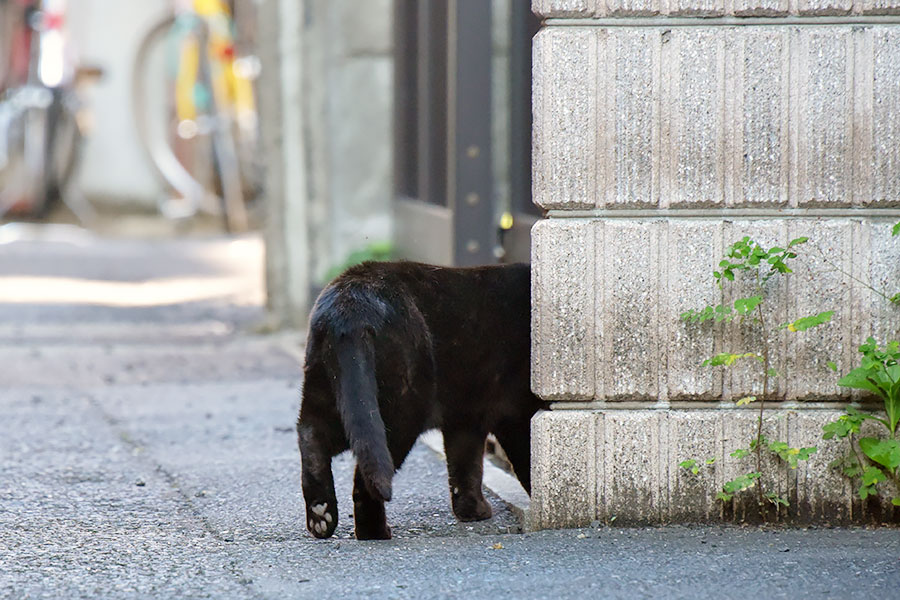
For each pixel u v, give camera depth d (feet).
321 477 29.40
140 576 26.94
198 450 39.65
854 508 29.91
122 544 29.60
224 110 106.32
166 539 30.07
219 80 106.22
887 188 29.22
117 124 109.70
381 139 64.03
